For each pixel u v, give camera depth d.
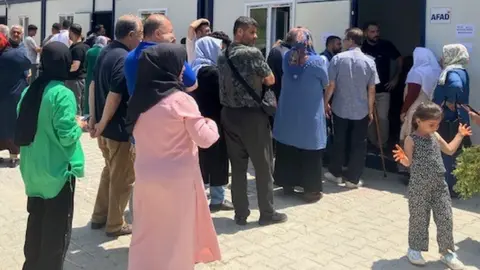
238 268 3.88
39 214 3.31
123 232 4.45
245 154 4.68
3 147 6.81
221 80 4.54
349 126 6.04
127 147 4.25
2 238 4.43
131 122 3.03
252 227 4.73
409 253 4.01
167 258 2.97
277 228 4.71
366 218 5.05
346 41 6.03
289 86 5.35
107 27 11.99
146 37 3.79
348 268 3.92
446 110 5.51
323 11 7.59
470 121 5.80
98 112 4.32
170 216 2.96
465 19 6.10
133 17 4.29
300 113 5.30
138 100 2.95
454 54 5.58
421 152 3.88
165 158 2.95
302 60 5.24
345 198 5.68
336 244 4.39
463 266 3.92
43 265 3.27
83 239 4.38
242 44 4.51
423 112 3.82
